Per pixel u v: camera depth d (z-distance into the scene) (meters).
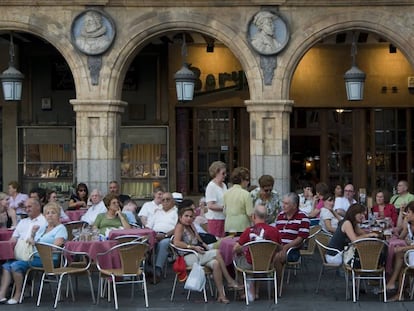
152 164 18.62
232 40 15.16
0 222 12.80
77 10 15.27
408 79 18.59
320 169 18.98
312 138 18.92
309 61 18.64
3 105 18.58
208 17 15.17
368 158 18.89
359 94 14.70
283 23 15.10
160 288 11.94
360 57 18.61
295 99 18.67
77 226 12.62
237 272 10.95
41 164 18.58
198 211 14.35
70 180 18.50
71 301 10.98
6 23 15.21
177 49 18.56
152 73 18.78
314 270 13.46
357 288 11.09
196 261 10.87
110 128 15.35
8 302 10.78
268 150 15.23
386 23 15.03
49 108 18.84
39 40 18.17
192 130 18.75
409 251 10.52
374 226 12.17
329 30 15.05
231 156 18.73
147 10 15.22
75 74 15.33
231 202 11.66
